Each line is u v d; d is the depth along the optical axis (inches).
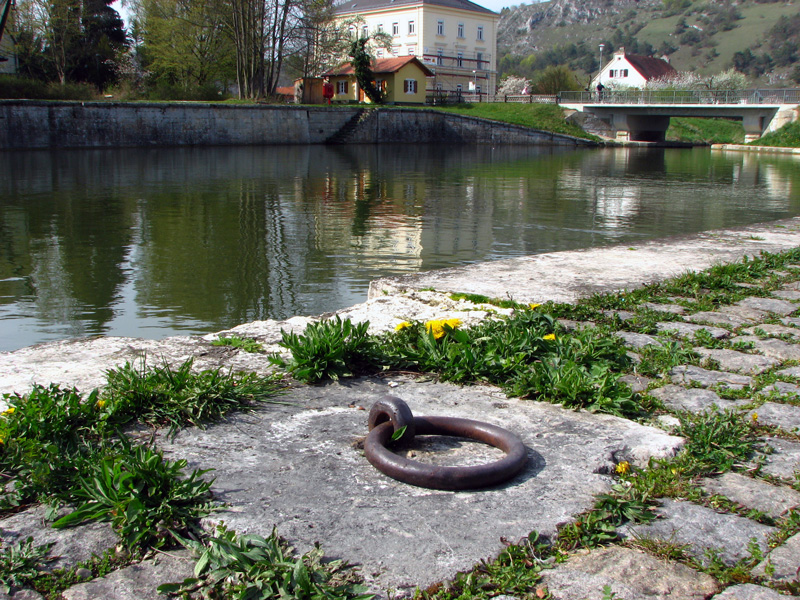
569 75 2630.4
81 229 498.0
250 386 131.6
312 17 1895.9
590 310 189.2
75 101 1362.0
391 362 147.6
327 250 435.5
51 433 109.6
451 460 110.3
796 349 164.7
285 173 936.3
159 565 83.5
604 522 91.8
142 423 119.1
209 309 315.0
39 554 84.1
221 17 1852.9
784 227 351.6
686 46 7086.6
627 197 722.8
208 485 94.6
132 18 2139.5
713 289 220.4
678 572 82.4
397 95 2223.2
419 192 743.1
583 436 116.9
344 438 115.4
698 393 139.3
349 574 80.5
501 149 1710.1
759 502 98.6
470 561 83.2
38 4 1781.5
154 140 1482.5
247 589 77.0
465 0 2876.5
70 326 290.7
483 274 235.0
